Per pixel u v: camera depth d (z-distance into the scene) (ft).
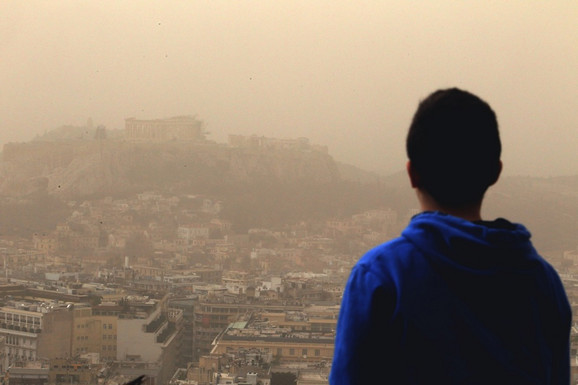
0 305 352.08
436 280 13.39
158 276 636.48
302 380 317.63
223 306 453.99
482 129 14.19
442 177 14.26
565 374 14.62
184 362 453.17
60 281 495.82
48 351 339.77
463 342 13.23
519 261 13.87
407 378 13.26
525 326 13.71
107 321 364.99
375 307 13.41
